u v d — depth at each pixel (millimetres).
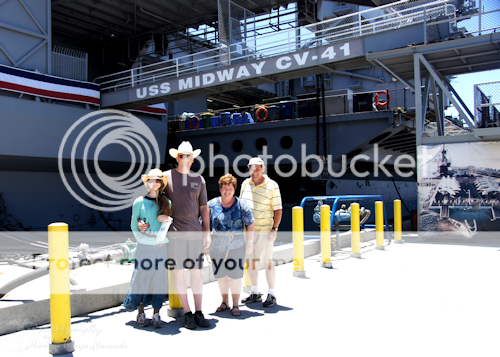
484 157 10055
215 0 21688
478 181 10094
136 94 16688
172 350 3240
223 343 3391
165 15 23219
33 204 17562
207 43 27641
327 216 6707
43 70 16125
